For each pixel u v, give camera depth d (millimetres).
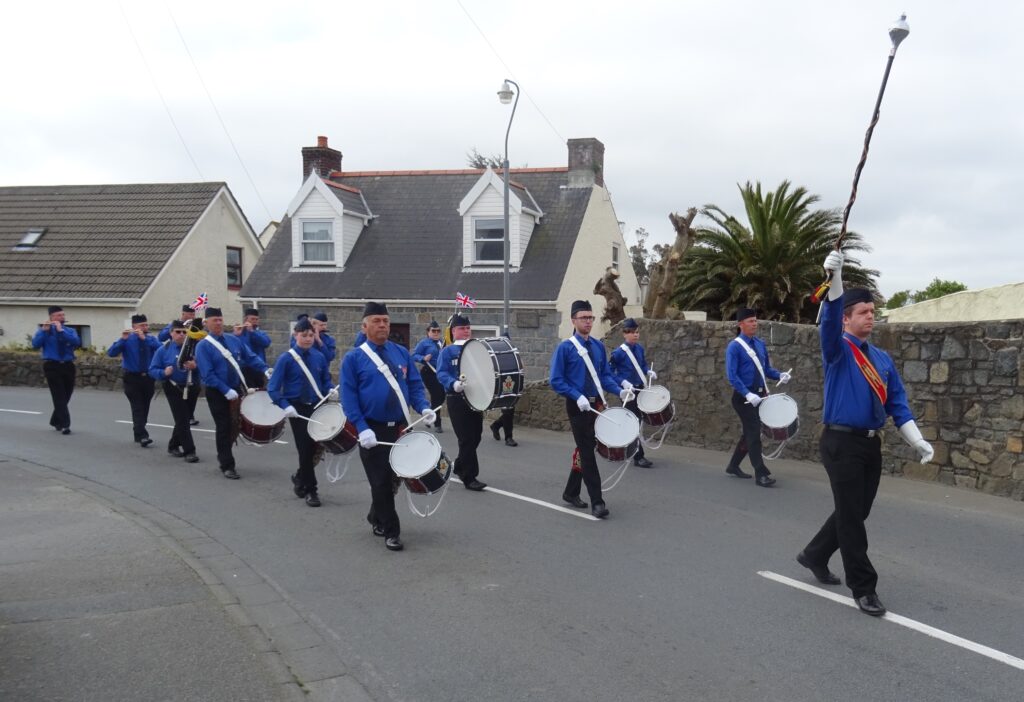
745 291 21844
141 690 4402
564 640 5230
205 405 17547
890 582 6301
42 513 8180
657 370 12914
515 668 4832
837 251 5523
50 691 4359
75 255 27047
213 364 10086
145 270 26109
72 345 13648
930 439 9844
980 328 9344
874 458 5664
